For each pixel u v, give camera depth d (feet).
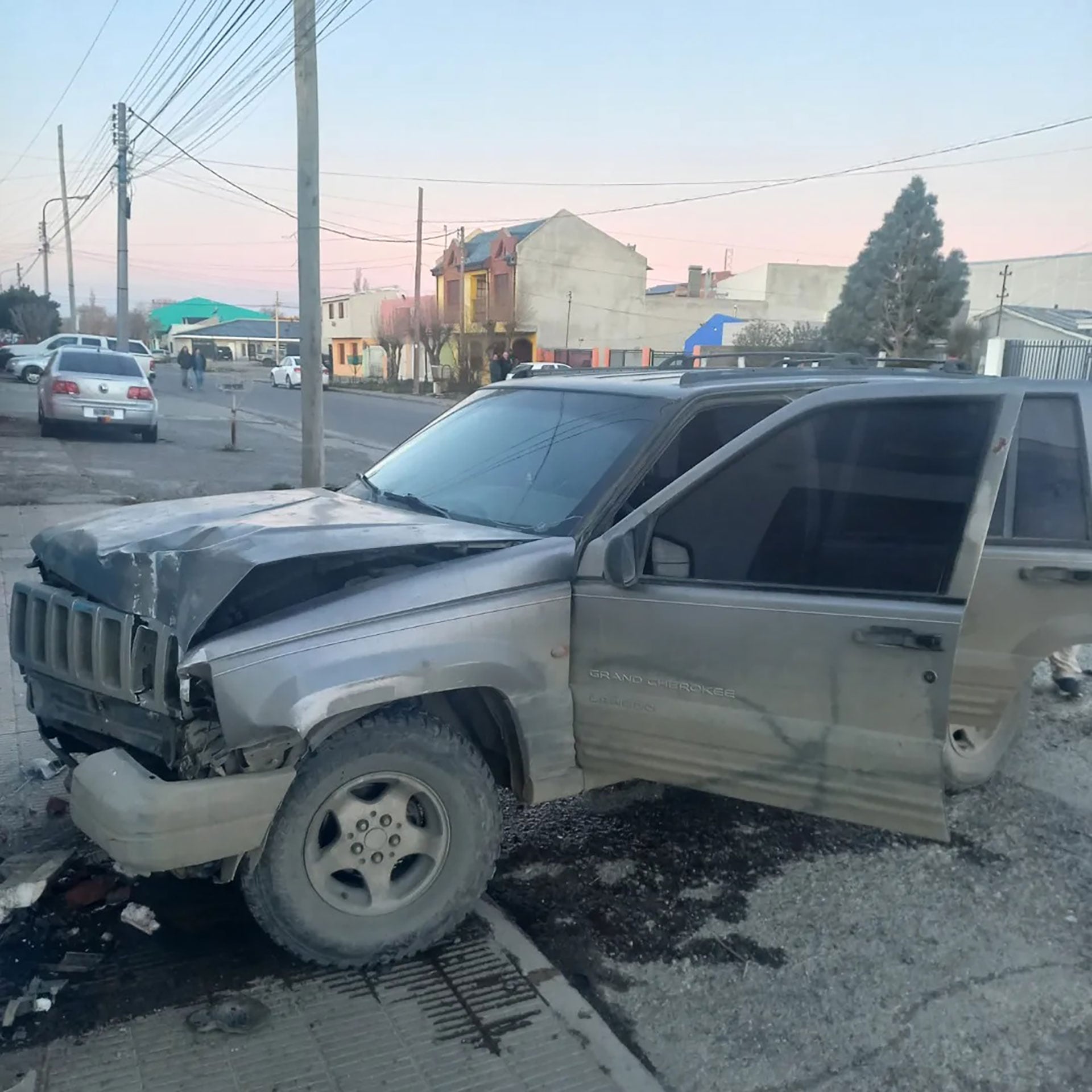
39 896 11.35
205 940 11.06
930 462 10.63
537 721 11.18
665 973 10.91
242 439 68.49
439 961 10.85
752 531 11.06
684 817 14.60
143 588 10.09
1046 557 13.87
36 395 100.01
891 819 10.74
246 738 9.52
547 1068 9.28
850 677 10.53
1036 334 133.90
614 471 11.96
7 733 16.15
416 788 10.68
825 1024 10.11
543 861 13.26
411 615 10.32
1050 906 12.46
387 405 124.47
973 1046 9.84
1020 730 16.12
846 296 142.41
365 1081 9.03
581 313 183.93
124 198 101.96
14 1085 8.75
